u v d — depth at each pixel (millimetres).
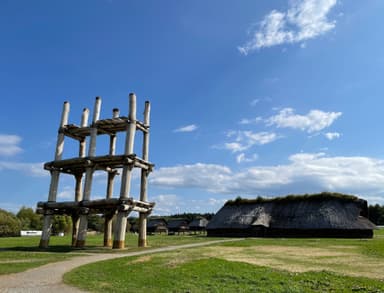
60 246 40156
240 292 13680
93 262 23062
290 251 31703
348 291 13719
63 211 41594
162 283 15430
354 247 36500
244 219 75625
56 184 41469
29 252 31188
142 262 22609
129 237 69875
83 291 13719
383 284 15055
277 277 16656
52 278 16641
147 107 43406
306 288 14320
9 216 114500
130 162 37000
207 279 16328
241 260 24062
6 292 13391
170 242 47688
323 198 72625
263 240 52375
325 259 25016
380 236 67625
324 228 65500
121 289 14156
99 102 41469
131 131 38156
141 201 39438
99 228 142375
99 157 38344
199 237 70500
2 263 22531
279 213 74562
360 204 68750
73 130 43156
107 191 43750
